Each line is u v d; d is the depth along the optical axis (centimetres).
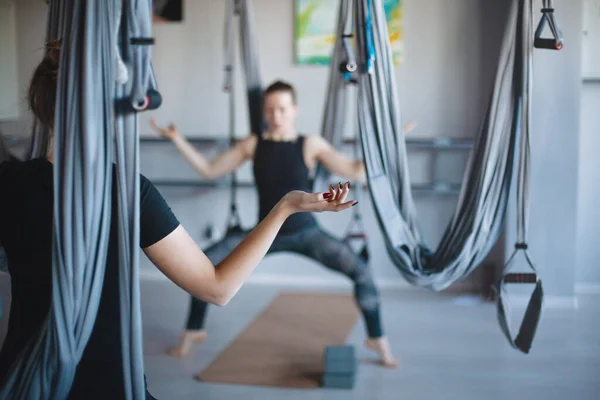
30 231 138
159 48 538
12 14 316
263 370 358
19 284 140
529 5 192
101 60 142
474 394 324
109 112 142
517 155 204
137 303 141
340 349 347
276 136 378
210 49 533
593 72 462
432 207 517
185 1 530
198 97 539
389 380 344
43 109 144
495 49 495
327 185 393
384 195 228
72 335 138
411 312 469
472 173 211
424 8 501
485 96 500
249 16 373
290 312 477
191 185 538
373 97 218
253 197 545
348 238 382
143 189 141
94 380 140
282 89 369
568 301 462
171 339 410
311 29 520
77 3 140
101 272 141
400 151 227
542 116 454
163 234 139
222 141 537
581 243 480
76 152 139
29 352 138
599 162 478
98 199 140
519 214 204
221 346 400
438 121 508
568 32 445
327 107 361
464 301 495
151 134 544
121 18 146
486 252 217
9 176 140
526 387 333
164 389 331
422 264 232
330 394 325
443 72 504
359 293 365
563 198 459
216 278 138
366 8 209
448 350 389
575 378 344
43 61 147
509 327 206
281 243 360
